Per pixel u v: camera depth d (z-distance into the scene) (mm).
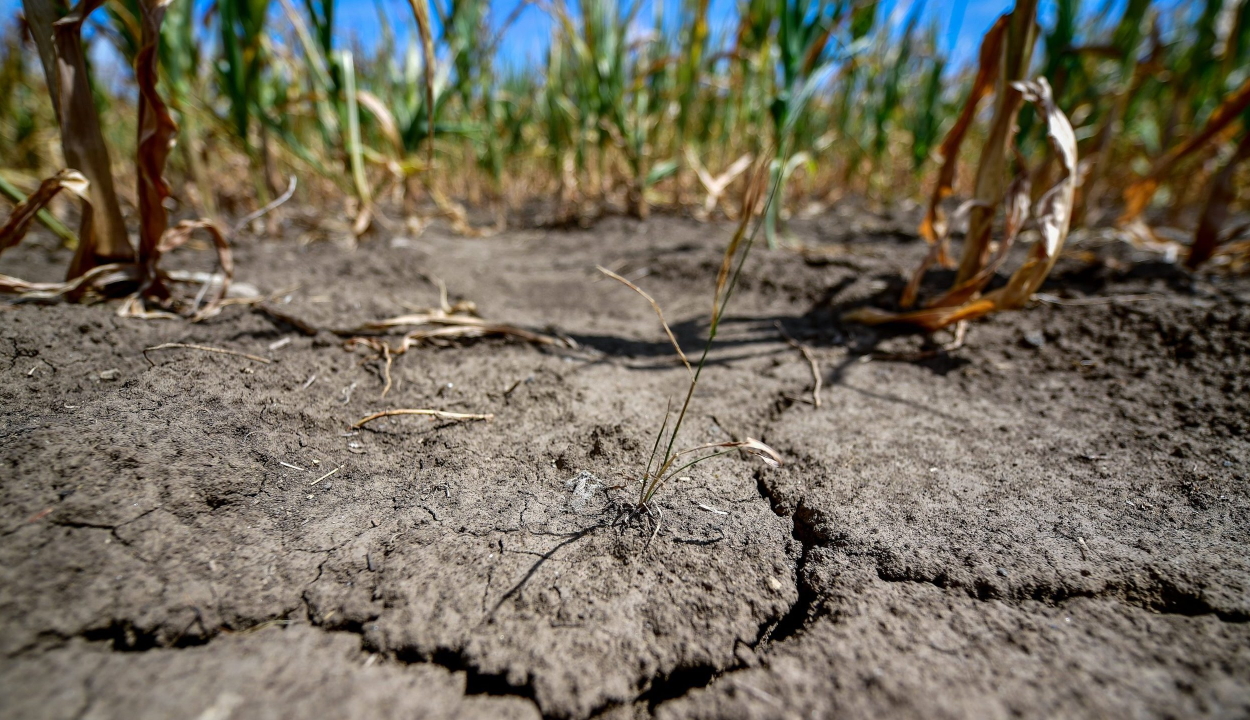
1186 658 131
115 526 148
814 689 127
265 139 500
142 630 129
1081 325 295
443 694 125
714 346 305
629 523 174
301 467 185
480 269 446
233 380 216
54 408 184
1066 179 249
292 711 117
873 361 287
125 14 343
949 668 130
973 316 284
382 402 224
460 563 155
